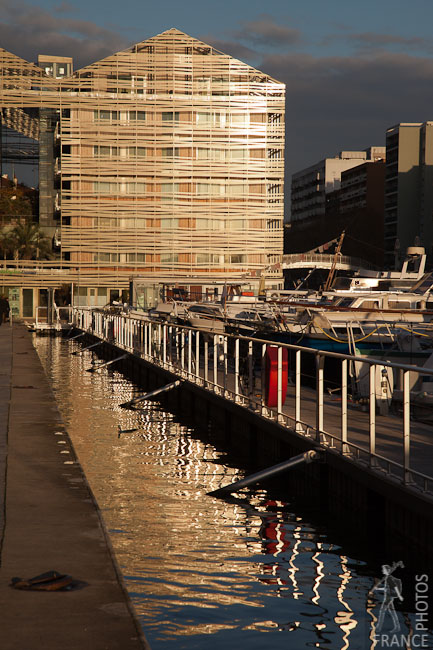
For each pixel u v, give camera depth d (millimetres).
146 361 27750
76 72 85750
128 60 86062
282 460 13523
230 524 10305
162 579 7871
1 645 4219
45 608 4719
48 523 6625
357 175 152625
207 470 13938
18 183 107750
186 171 87062
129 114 86438
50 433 11352
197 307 40375
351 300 31281
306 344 24688
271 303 36250
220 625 6672
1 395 16328
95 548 5926
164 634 6430
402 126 138125
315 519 10812
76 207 86438
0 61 85000
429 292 32656
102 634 4359
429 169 136750
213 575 8062
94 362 38156
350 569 8469
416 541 8875
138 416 20750
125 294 86375
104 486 12391
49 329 60844
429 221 136250
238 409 16141
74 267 87188
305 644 6332
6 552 5809
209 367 25344
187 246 87562
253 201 87938
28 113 94062
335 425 13438
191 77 86500
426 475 9383
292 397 17844
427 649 6293
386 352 20000
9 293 86375
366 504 10109
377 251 141750
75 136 85875
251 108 87250
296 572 8289
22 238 89062
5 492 7746
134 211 87062
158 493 11992
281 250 88500
